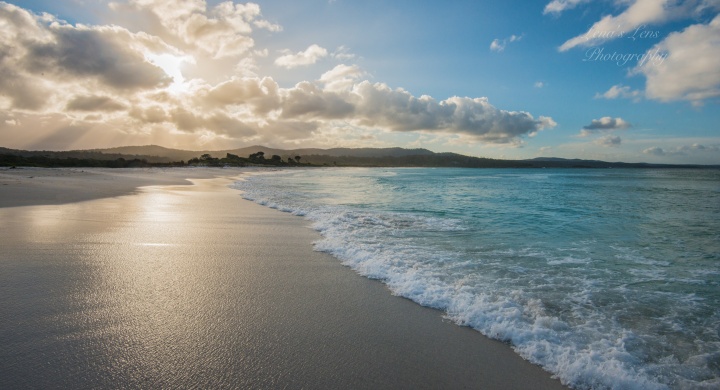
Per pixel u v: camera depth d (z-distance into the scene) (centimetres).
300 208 1405
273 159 11275
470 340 384
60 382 297
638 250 774
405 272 595
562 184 3525
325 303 473
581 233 963
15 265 591
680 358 347
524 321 421
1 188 1747
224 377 310
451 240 846
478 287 527
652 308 462
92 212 1158
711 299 493
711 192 2519
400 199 1831
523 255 715
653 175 6706
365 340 380
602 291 521
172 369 319
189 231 903
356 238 855
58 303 447
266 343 368
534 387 306
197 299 474
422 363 340
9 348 344
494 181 4031
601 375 314
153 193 1880
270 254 705
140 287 509
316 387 301
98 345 354
